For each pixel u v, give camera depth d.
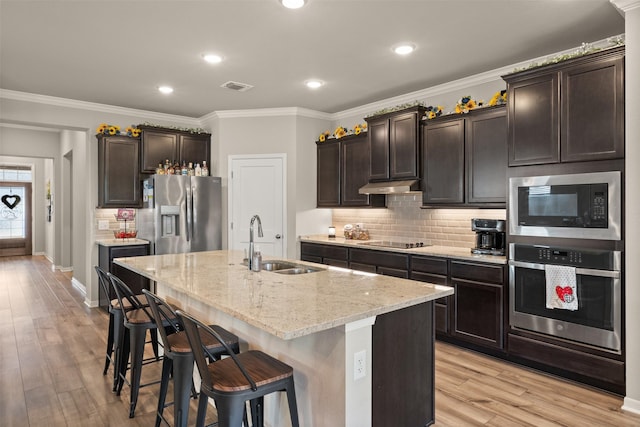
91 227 5.27
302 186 5.55
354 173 5.14
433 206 4.21
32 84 4.36
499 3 2.68
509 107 3.26
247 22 2.94
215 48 3.41
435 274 3.86
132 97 4.88
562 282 2.92
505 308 3.35
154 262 3.27
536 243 3.10
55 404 2.70
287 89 4.59
